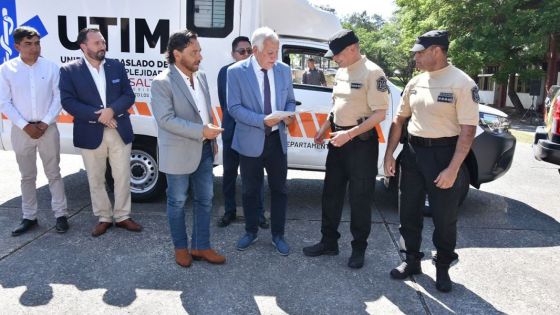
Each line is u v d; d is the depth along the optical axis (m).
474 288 3.68
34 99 4.31
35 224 4.70
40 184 6.26
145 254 4.13
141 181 5.46
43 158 4.45
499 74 19.31
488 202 6.05
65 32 5.23
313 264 4.03
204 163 3.88
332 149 3.96
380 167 5.41
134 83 5.26
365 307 3.37
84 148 4.32
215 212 5.34
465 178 4.51
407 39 21.67
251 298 3.45
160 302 3.36
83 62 4.27
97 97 4.28
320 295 3.52
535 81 18.56
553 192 6.61
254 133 3.91
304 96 5.29
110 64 4.37
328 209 4.10
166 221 4.95
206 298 3.43
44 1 5.20
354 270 3.94
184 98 3.65
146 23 5.14
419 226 3.77
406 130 3.87
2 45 5.32
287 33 5.47
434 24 19.20
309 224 5.05
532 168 8.20
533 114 18.84
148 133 5.27
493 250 4.43
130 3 5.13
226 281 3.69
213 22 5.08
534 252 4.40
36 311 3.20
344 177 3.99
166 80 3.62
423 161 3.48
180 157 3.70
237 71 3.91
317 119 5.30
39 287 3.51
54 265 3.86
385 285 3.69
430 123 3.42
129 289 3.52
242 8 5.02
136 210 5.29
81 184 6.30
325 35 5.53
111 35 5.20
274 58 3.78
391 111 5.29
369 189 3.85
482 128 5.15
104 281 3.63
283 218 4.21
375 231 4.86
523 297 3.56
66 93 4.22
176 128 3.56
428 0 19.08
